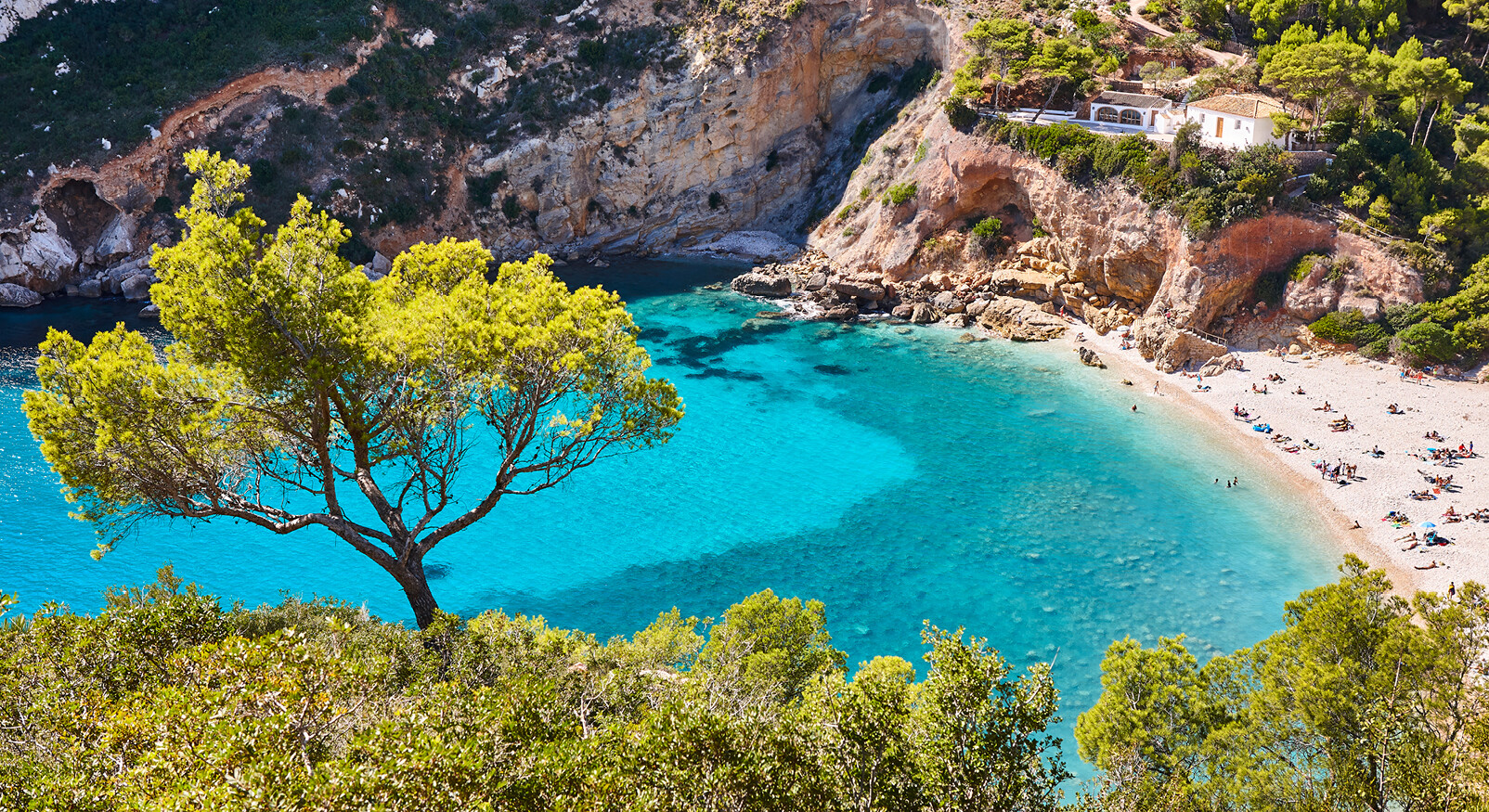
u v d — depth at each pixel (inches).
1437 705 985.5
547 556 2165.4
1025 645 1806.1
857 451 2709.2
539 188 4562.0
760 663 1181.7
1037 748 753.6
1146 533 2237.9
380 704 738.8
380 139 4274.1
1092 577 2048.5
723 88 4500.5
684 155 4665.4
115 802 578.6
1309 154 3221.0
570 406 1510.8
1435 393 2783.0
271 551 2129.7
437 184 4382.4
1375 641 1090.1
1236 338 3213.6
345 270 1179.9
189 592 965.8
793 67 4576.8
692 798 647.1
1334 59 3289.9
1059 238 3631.9
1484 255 2962.6
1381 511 2265.0
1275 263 3157.0
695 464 2628.0
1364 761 975.6
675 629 1407.5
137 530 2188.7
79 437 1069.8
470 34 4628.4
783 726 724.0
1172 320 3213.6
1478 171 3309.5
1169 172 3243.1
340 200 4101.9
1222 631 1843.0
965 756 715.4
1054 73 3752.5
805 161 4768.7
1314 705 1049.5
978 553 2158.0
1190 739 1208.8
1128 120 3735.2
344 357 1110.4
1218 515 2316.7
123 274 3966.5
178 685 754.8
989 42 3833.7
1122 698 1269.7
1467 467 2393.0
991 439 2770.7
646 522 2321.6
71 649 845.8
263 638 727.1
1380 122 3398.1
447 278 1366.9
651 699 940.0
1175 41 4131.4
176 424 1082.7
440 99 4485.7
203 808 521.0
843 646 1804.9
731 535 2257.6
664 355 3422.7
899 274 3986.2
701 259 4719.5
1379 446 2544.3
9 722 754.2
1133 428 2812.5
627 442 1296.8
